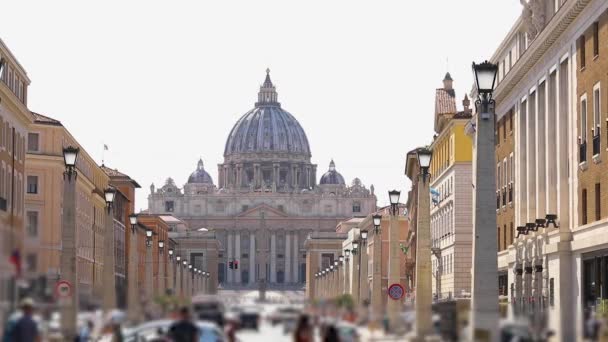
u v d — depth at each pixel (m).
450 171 148.50
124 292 31.89
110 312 31.64
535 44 84.38
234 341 31.48
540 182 88.88
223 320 32.59
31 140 141.50
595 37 69.38
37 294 29.39
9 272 27.98
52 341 30.41
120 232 196.38
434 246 167.62
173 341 31.61
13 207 110.25
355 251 136.88
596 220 70.62
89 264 169.50
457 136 144.62
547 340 28.81
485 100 46.53
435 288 167.62
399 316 29.67
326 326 30.16
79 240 155.50
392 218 86.19
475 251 46.22
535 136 90.94
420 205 67.31
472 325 29.30
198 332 32.34
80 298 31.52
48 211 141.25
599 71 68.12
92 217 173.25
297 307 30.69
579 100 74.31
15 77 114.94
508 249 102.44
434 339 29.36
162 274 167.75
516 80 96.44
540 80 87.81
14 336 28.47
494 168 46.53
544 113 88.50
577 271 76.94
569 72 77.31
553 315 28.98
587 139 72.19
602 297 69.81
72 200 69.06
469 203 144.38
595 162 69.94
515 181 100.19
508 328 29.28
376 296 99.44
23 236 28.20
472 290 46.47
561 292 78.62
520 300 95.69
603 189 68.12
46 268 31.53
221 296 33.47
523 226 94.50
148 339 35.12
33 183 141.12
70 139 152.62
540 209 88.88
